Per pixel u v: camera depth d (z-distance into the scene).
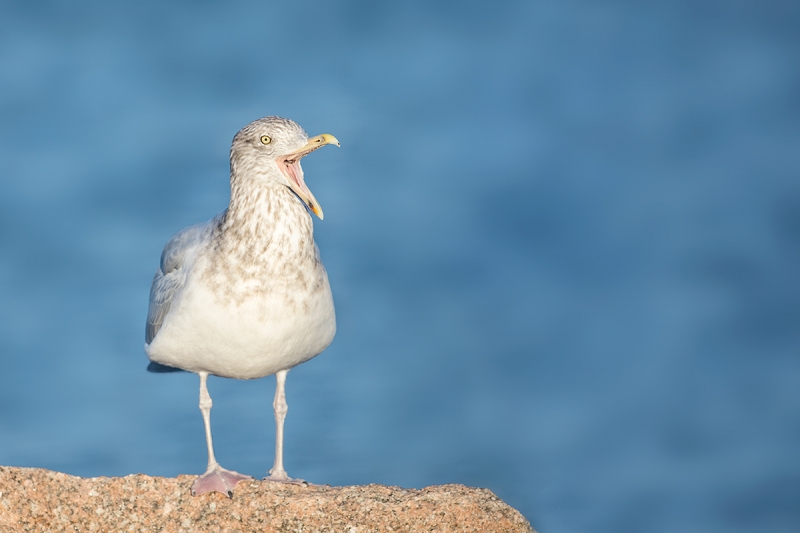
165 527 8.61
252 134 9.52
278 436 10.09
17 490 8.47
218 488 8.77
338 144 9.60
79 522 8.52
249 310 9.38
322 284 9.78
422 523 8.62
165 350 9.84
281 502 8.70
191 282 9.58
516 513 8.77
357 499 8.71
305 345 9.85
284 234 9.41
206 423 9.95
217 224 9.79
